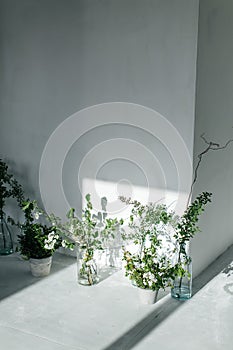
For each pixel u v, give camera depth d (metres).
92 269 3.18
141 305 2.95
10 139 3.74
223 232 3.68
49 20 3.38
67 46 3.34
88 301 2.99
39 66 3.49
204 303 2.97
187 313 2.87
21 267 3.45
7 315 2.83
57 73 3.42
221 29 3.16
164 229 3.19
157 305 2.95
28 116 3.62
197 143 3.06
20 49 3.55
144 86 3.11
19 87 3.61
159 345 2.56
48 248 3.18
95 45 3.23
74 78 3.36
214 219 3.49
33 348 2.53
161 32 2.98
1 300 2.99
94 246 3.40
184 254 2.99
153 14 2.98
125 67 3.15
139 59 3.09
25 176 3.72
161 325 2.74
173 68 2.98
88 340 2.60
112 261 3.45
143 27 3.03
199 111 3.02
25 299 3.01
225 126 3.45
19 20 3.50
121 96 3.20
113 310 2.89
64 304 2.95
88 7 3.20
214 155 3.35
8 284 3.20
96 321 2.78
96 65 3.25
